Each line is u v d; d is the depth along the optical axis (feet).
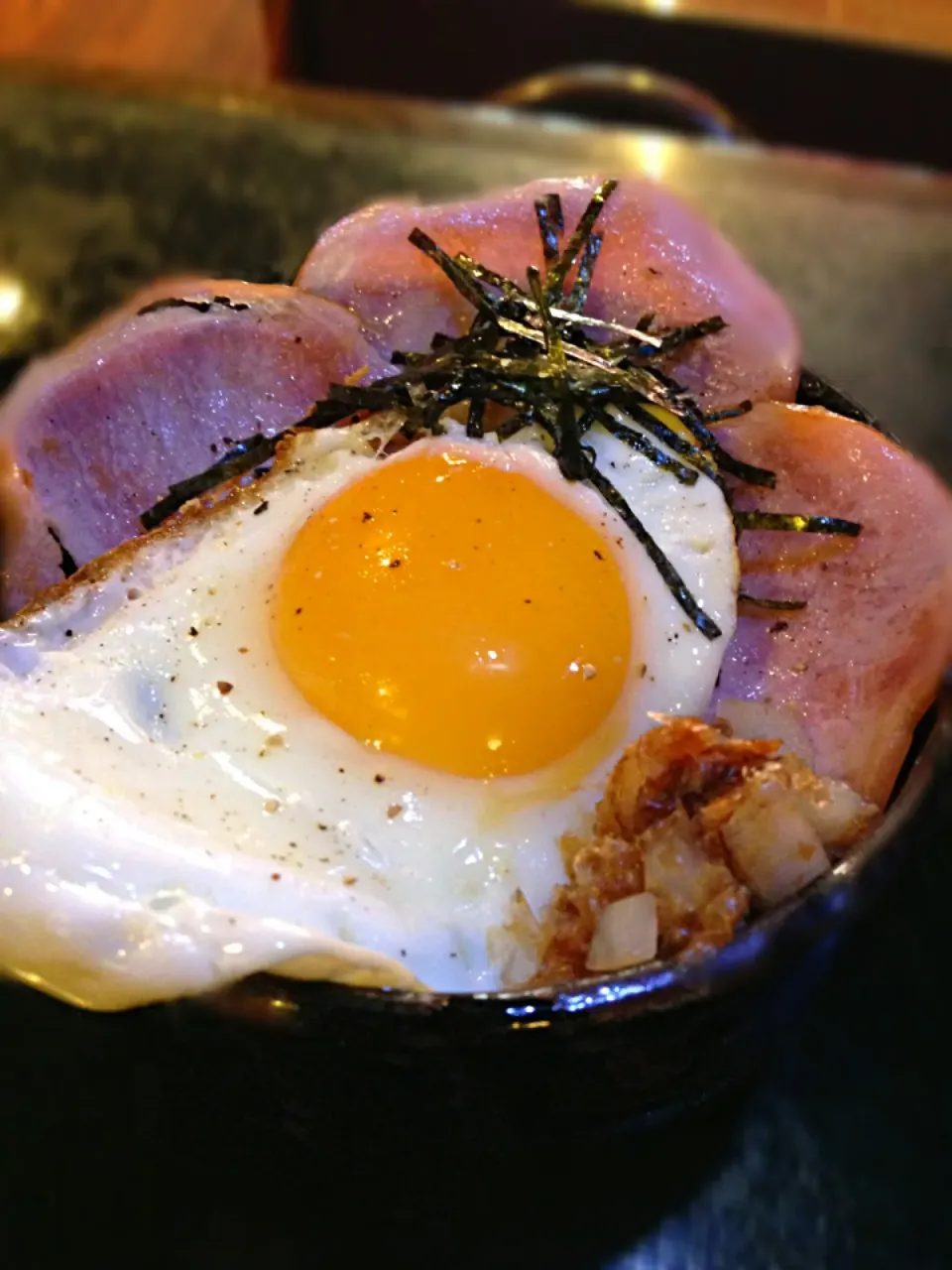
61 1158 0.44
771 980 0.36
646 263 0.54
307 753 0.43
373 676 0.44
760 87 1.17
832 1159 0.46
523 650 0.44
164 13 1.18
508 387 0.48
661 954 0.36
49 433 0.51
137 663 0.44
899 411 0.74
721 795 0.38
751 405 0.50
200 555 0.46
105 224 0.80
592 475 0.46
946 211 0.85
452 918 0.40
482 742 0.43
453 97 1.26
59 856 0.37
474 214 0.55
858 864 0.36
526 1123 0.38
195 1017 0.35
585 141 0.87
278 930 0.36
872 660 0.46
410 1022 0.33
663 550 0.46
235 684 0.44
